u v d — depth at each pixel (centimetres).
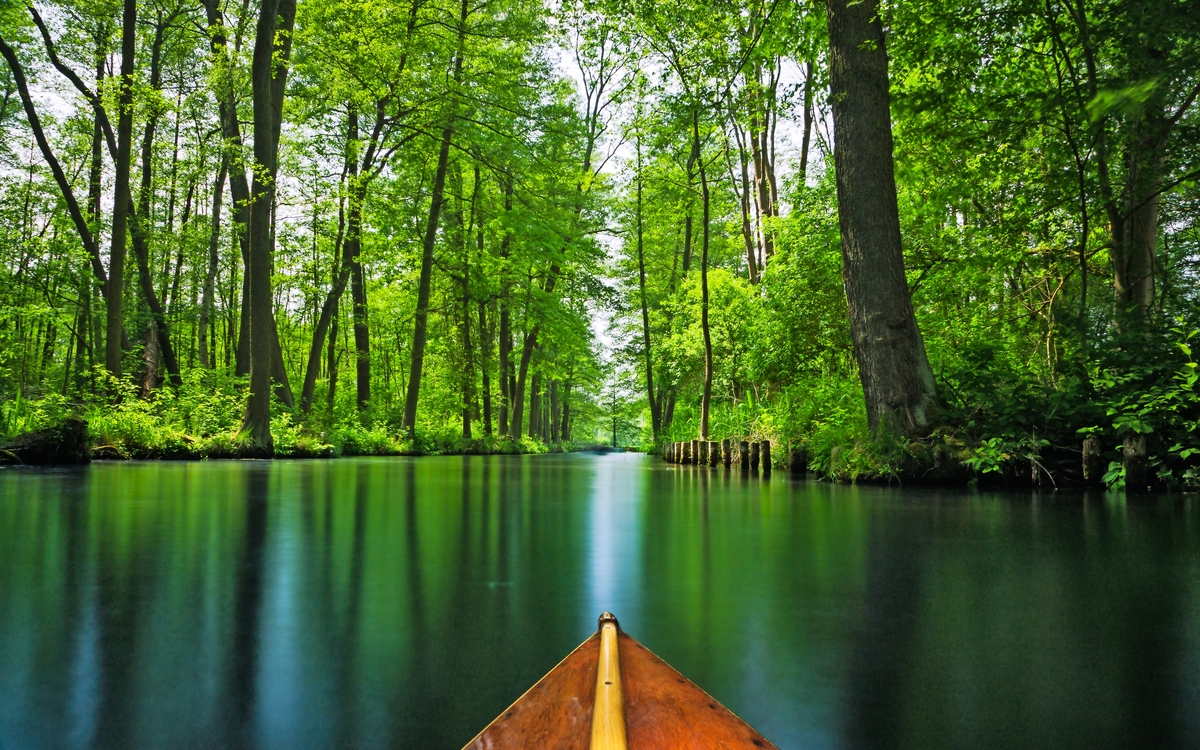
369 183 2050
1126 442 707
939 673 179
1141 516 504
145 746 135
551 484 866
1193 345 735
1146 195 883
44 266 1880
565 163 2614
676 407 3186
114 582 283
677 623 225
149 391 1658
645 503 616
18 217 2144
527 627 220
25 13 1736
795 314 1329
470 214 2741
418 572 306
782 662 187
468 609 243
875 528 448
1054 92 866
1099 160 841
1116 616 234
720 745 82
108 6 1808
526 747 82
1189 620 229
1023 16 834
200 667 182
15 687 167
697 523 474
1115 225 904
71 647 199
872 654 194
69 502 571
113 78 1622
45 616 232
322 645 202
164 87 2161
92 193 2239
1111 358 765
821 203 1302
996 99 928
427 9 1989
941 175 1112
